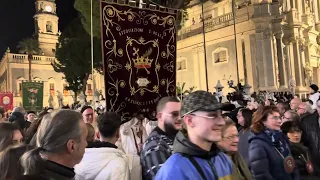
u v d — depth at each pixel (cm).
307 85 3234
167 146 320
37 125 382
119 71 518
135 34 536
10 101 2142
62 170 205
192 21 3894
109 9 514
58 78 5297
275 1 2914
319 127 574
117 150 330
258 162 394
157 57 557
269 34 2894
